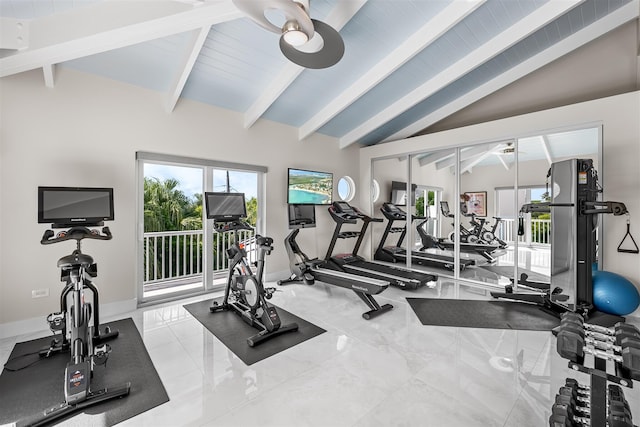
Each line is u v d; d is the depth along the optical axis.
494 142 4.62
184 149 4.04
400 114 5.35
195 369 2.30
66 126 3.16
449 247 5.25
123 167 3.53
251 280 3.14
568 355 1.47
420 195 5.64
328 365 2.35
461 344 2.71
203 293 4.34
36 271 3.03
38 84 3.01
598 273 3.33
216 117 4.37
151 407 1.87
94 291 2.71
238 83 3.90
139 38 2.54
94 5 2.49
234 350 2.60
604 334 1.56
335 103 4.66
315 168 5.79
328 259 5.26
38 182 3.01
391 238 6.55
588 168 3.23
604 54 4.10
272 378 2.17
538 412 1.81
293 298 4.14
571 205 3.23
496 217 4.71
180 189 4.38
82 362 1.95
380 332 2.98
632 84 3.91
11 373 2.25
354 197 6.56
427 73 4.29
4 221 2.86
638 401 1.93
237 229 3.43
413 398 1.94
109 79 3.44
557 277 3.40
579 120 3.77
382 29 3.35
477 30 3.52
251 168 4.79
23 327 2.95
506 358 2.46
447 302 3.94
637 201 3.35
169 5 2.40
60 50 2.57
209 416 1.79
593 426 1.40
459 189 5.07
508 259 4.62
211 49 3.24
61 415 1.77
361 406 1.87
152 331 3.01
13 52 2.57
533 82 4.73
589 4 3.47
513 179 4.50
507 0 3.13
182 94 3.96
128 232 3.57
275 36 3.13
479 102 5.37
